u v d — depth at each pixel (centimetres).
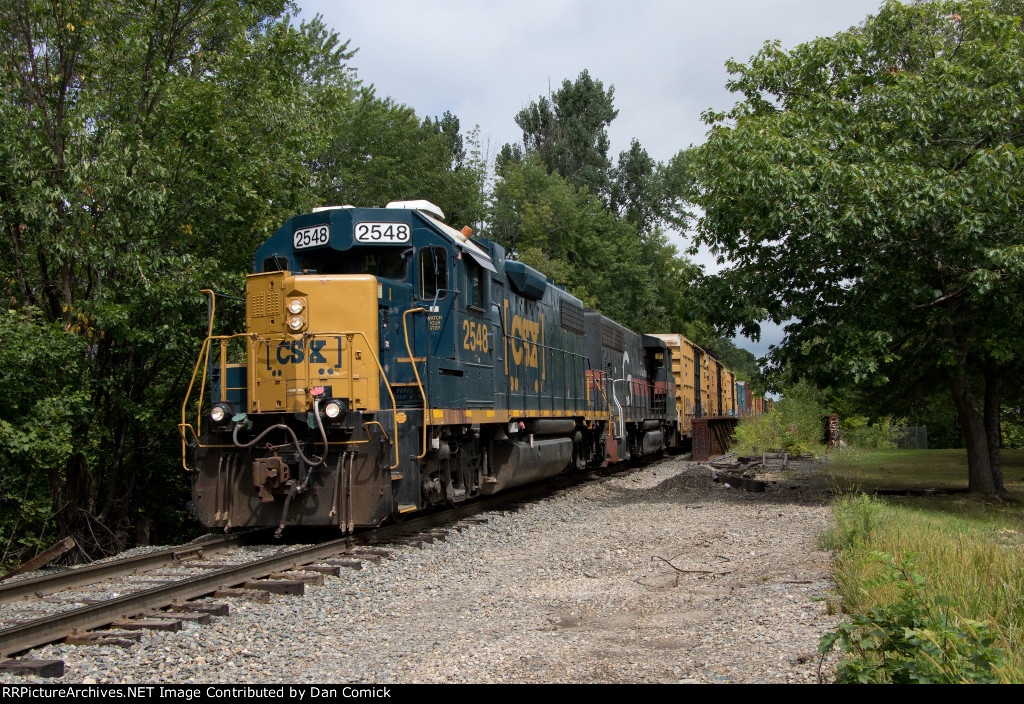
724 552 964
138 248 1412
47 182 1390
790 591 711
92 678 525
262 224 1591
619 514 1334
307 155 1823
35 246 1394
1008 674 432
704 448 2667
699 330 5812
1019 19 1448
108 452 1532
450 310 1125
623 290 5138
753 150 1375
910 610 453
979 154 1284
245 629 646
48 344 1280
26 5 1439
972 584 642
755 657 529
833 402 3459
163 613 668
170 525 1933
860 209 1270
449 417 1112
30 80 1475
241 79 1666
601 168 6331
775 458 2453
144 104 1530
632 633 631
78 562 1501
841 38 1504
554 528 1205
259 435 1006
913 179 1279
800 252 1378
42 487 1456
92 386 1450
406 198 3284
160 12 1551
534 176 4891
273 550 992
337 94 1919
